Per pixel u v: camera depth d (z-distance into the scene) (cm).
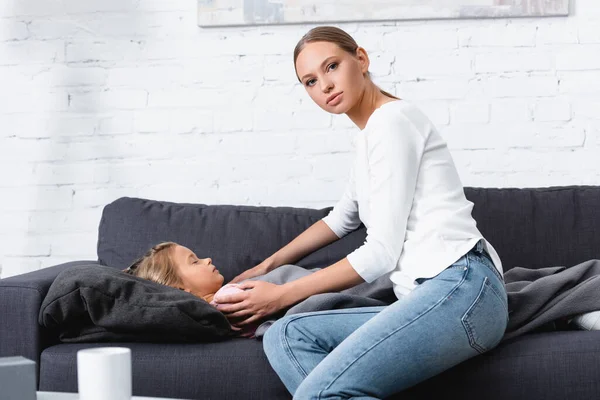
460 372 160
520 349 161
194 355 167
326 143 267
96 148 273
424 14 259
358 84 174
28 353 173
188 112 271
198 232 223
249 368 165
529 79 260
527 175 261
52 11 273
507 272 203
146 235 223
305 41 175
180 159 271
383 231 162
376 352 143
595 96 258
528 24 259
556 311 171
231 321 181
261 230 223
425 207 163
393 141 163
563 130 259
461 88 262
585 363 157
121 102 272
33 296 174
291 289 172
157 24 271
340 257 217
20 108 275
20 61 275
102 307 167
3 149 275
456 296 150
